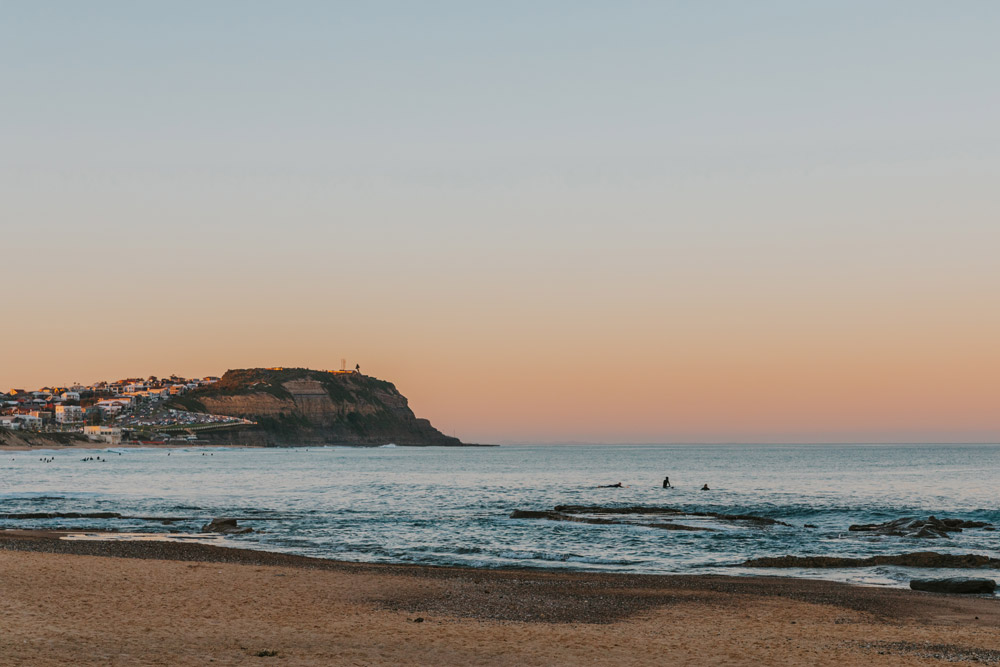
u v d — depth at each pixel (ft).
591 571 135.33
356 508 269.85
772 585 119.03
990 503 295.48
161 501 303.48
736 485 428.15
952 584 112.37
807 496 338.13
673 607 97.86
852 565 140.77
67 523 209.87
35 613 77.92
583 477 534.37
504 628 81.76
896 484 429.38
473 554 155.43
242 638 72.49
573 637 77.77
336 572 118.21
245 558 140.26
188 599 91.40
